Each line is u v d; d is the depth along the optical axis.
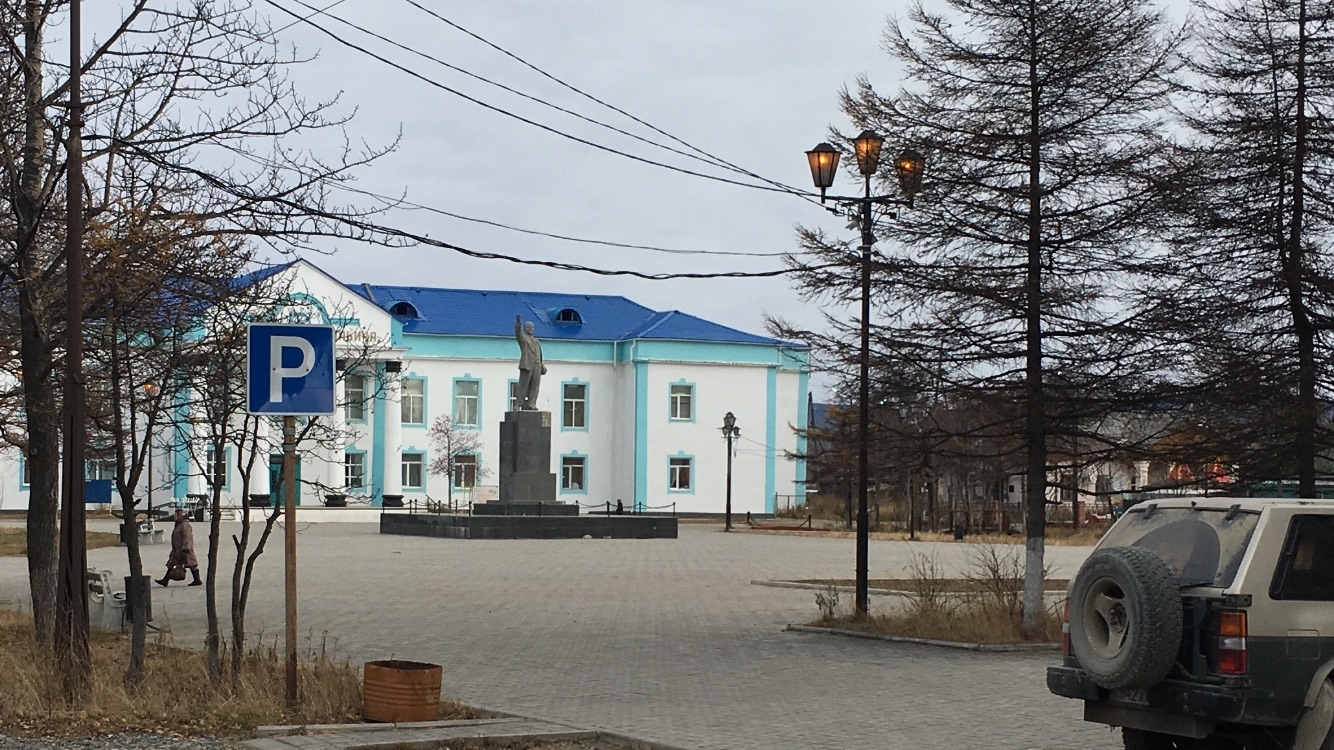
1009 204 18.78
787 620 22.02
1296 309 17.70
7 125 14.27
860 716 12.75
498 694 14.19
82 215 12.98
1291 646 8.97
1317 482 18.72
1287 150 17.83
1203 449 18.11
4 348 15.22
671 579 30.77
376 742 10.52
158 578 29.56
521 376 51.47
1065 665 9.77
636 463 77.88
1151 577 9.05
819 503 82.19
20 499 68.25
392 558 37.50
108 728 11.06
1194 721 9.03
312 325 11.50
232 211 14.20
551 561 36.84
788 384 81.56
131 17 14.18
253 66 15.41
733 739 11.45
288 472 11.91
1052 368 18.61
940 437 19.45
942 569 33.00
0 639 16.39
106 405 16.31
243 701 11.78
